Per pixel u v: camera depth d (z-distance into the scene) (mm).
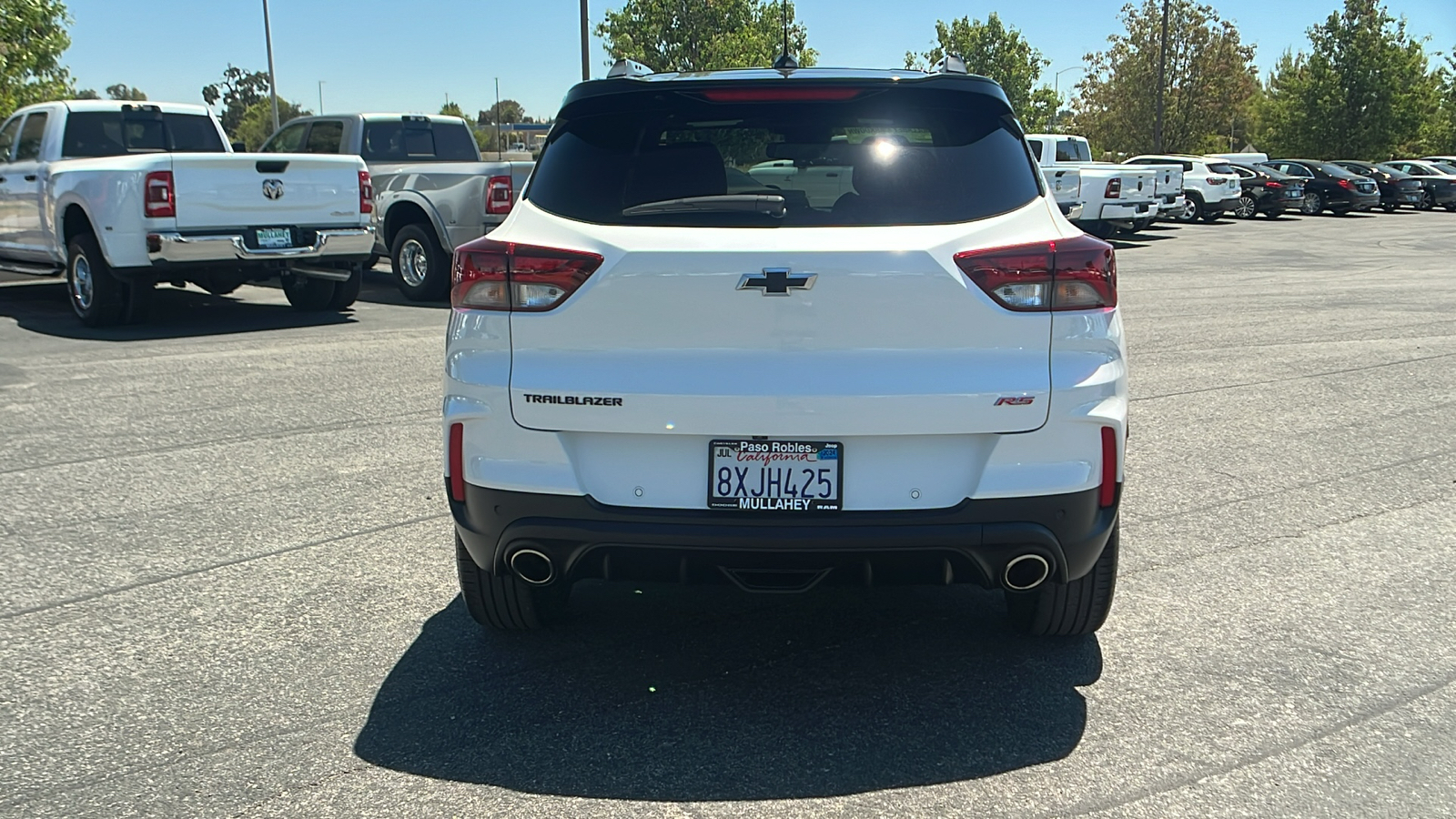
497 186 11203
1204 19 50438
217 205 9523
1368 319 11094
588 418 2910
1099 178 21203
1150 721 3107
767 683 3352
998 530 2891
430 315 11094
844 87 3201
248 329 10086
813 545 2863
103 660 3479
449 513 4898
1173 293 13555
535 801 2713
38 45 17641
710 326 2848
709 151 3143
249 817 2637
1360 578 4191
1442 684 3320
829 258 2809
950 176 3061
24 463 5609
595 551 2994
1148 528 4777
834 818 2635
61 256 10188
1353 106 50594
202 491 5176
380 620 3797
